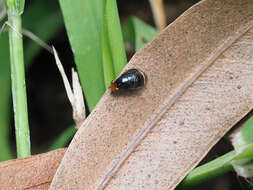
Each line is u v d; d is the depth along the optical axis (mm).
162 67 130
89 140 128
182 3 208
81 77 142
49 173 130
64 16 143
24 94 138
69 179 127
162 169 127
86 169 127
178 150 127
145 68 130
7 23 137
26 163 129
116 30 137
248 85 128
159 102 128
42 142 209
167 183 126
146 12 214
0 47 171
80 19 143
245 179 140
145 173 127
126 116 129
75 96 136
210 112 128
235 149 128
